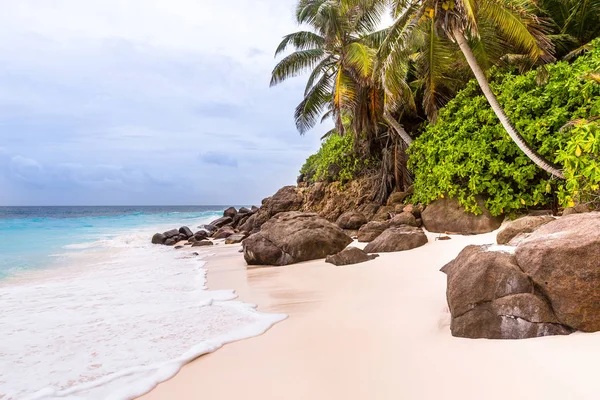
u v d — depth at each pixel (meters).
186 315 5.58
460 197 10.19
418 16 10.29
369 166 18.80
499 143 9.84
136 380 3.43
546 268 3.39
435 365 3.19
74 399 3.16
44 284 8.70
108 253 15.66
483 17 11.39
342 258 8.88
